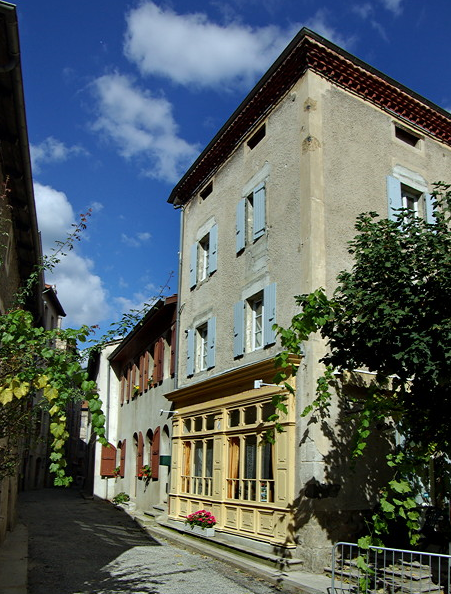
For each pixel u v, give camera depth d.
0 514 11.91
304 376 10.75
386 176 12.97
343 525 10.06
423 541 9.62
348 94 12.95
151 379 20.62
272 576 9.39
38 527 16.44
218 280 15.20
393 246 8.01
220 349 14.49
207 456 14.38
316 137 12.12
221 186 15.86
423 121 14.16
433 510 9.72
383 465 10.77
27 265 13.16
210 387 14.30
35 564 10.60
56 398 5.45
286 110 13.04
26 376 5.59
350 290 8.14
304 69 12.55
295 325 8.58
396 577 8.27
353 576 8.69
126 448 24.38
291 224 12.14
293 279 11.77
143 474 20.09
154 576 9.68
